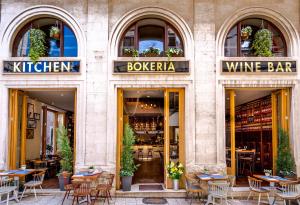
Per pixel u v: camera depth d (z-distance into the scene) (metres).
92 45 8.27
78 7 8.38
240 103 12.79
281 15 8.38
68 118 16.94
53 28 8.37
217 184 6.69
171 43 8.62
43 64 8.23
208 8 8.38
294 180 7.11
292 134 8.30
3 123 8.12
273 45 8.65
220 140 8.13
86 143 8.05
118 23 8.35
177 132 8.50
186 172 8.09
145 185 8.72
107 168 7.99
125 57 8.33
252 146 11.83
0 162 8.00
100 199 7.68
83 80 8.21
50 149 14.27
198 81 8.22
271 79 8.23
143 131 15.98
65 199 7.61
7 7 8.34
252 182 7.68
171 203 7.33
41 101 12.27
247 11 8.38
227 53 8.55
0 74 8.20
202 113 8.16
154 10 8.34
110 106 8.16
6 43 8.27
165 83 8.24
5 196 7.66
